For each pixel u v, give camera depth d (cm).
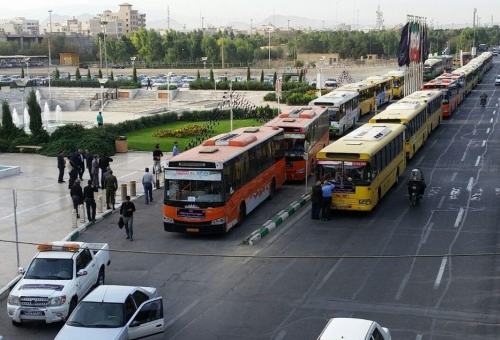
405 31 6575
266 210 3095
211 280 2158
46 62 17612
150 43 15738
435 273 2169
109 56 16325
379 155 3080
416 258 2330
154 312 1644
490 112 6756
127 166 4238
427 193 3369
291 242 2564
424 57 7325
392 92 8231
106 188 3109
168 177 2627
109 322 1573
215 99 8631
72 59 17225
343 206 2903
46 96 9169
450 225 2742
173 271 2262
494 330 1702
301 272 2214
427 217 2892
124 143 4750
